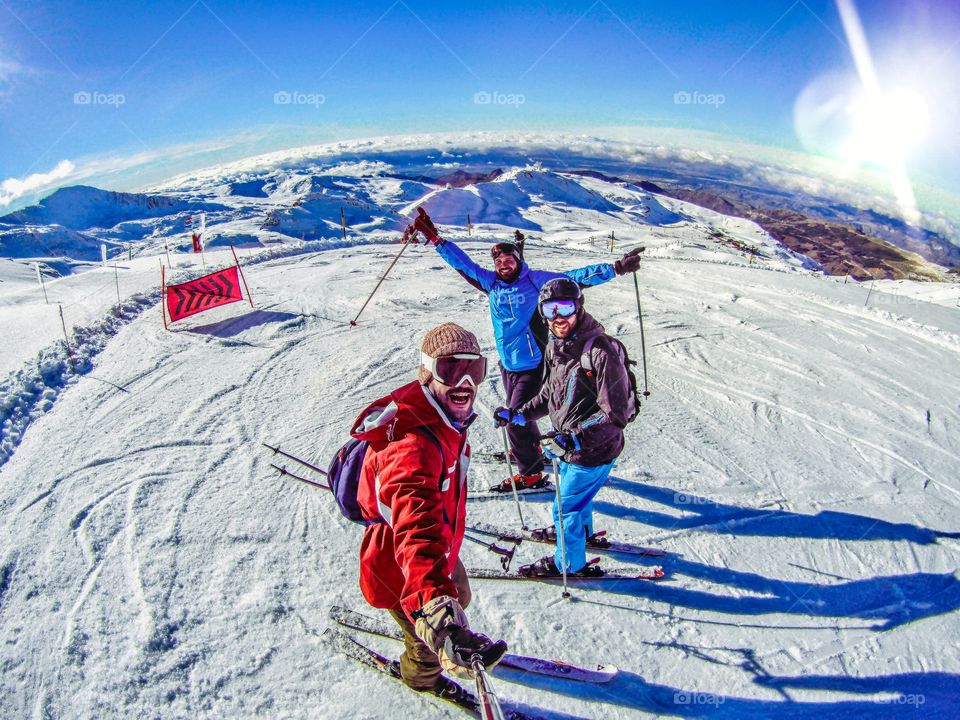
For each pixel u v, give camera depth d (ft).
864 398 17.98
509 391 12.66
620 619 9.10
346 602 9.26
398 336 22.56
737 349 22.22
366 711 7.40
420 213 12.91
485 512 11.87
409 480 4.90
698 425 15.80
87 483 12.41
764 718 7.48
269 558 10.20
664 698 7.75
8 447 14.10
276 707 7.45
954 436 15.66
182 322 23.93
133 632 8.55
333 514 11.48
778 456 14.28
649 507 12.06
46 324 23.72
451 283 31.86
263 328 23.25
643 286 32.89
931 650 8.57
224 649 8.30
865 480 13.29
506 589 9.70
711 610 9.34
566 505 9.20
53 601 9.17
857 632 8.91
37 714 7.33
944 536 11.26
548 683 7.86
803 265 152.46
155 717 7.27
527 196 340.39
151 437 14.48
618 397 8.27
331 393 17.26
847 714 7.52
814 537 11.18
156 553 10.25
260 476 12.82
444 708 7.47
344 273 34.32
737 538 11.12
